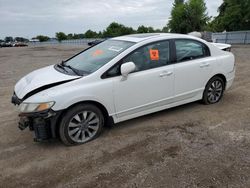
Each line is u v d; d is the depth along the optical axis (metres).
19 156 3.91
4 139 4.50
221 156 3.66
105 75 4.23
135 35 5.29
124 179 3.24
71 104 3.93
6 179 3.37
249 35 34.81
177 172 3.33
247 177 3.19
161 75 4.72
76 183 3.22
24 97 4.01
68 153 3.93
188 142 4.10
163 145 4.04
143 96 4.61
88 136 4.26
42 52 26.98
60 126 3.98
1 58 20.45
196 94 5.40
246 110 5.39
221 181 3.12
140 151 3.89
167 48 4.90
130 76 4.41
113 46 4.88
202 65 5.29
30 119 3.95
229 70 5.82
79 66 4.67
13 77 10.50
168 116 5.18
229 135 4.29
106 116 4.39
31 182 3.29
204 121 4.88
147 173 3.34
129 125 4.82
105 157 3.78
